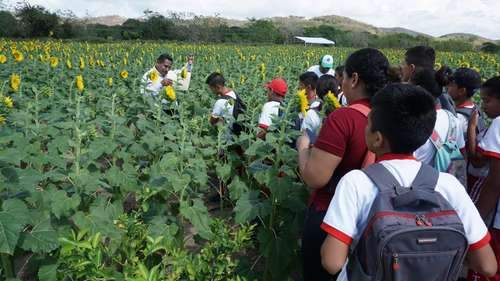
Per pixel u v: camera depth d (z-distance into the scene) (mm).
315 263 2793
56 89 8625
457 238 1690
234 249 2580
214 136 5895
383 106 1890
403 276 1686
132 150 4711
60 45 20641
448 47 46219
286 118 3953
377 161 1998
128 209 4930
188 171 3891
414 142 1861
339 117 2455
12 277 2822
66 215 2992
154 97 7160
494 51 39344
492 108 3160
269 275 3650
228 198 5492
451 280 1796
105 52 19859
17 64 11773
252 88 9641
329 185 2633
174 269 2516
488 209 2750
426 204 1734
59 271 2539
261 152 3859
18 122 4895
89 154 3787
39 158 3742
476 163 3404
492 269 1854
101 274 2150
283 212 3684
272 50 26703
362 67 2502
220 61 17453
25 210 2424
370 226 1715
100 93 8586
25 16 35438
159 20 41656
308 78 5277
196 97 9203
